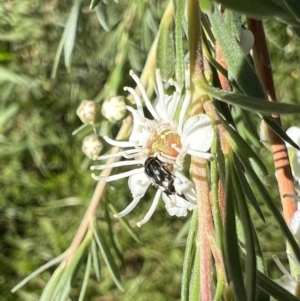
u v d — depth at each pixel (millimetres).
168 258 102
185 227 80
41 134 103
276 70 93
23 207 105
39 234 104
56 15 90
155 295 101
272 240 93
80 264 49
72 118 101
